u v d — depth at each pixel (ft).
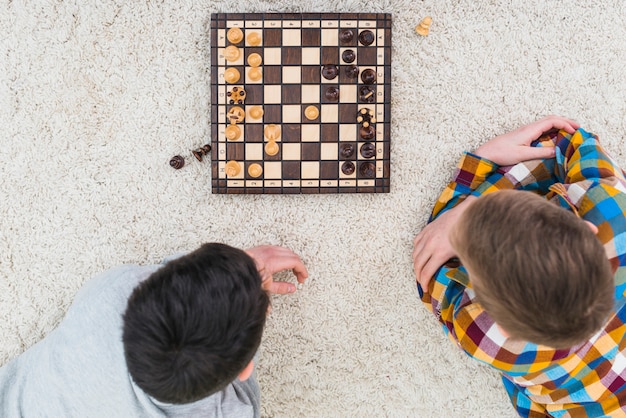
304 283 3.98
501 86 3.95
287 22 3.76
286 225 3.97
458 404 4.02
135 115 3.92
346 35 3.72
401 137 3.95
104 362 3.26
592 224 3.22
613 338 3.39
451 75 3.94
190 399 2.99
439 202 3.86
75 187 3.94
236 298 2.95
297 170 3.83
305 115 3.79
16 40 3.89
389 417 4.03
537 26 3.94
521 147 3.79
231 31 3.72
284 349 4.00
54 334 3.56
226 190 3.84
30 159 3.92
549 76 3.96
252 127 3.81
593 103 3.97
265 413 4.02
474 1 3.92
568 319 2.88
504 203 2.95
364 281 3.99
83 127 3.92
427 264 3.73
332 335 4.00
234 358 2.94
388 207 3.97
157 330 2.88
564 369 3.44
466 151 3.96
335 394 4.02
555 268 2.83
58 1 3.87
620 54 3.96
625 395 3.49
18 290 3.96
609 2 3.94
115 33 3.89
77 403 3.32
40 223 3.95
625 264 3.29
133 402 3.28
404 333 4.01
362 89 3.77
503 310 2.97
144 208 3.95
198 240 3.96
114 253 3.96
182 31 3.89
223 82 3.78
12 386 3.64
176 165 3.84
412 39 3.92
